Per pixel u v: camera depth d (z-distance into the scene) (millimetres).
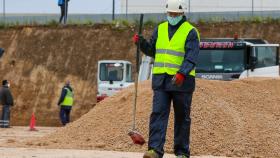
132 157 24312
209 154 28250
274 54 51906
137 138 20203
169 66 19625
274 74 51594
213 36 80750
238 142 28969
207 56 50062
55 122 74750
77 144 30500
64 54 81625
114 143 29672
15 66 81688
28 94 78375
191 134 29078
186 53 19500
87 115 33469
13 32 85125
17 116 76000
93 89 77688
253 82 37969
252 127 30344
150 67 56281
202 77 49719
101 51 80812
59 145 30406
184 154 20219
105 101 34344
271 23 81188
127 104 32531
